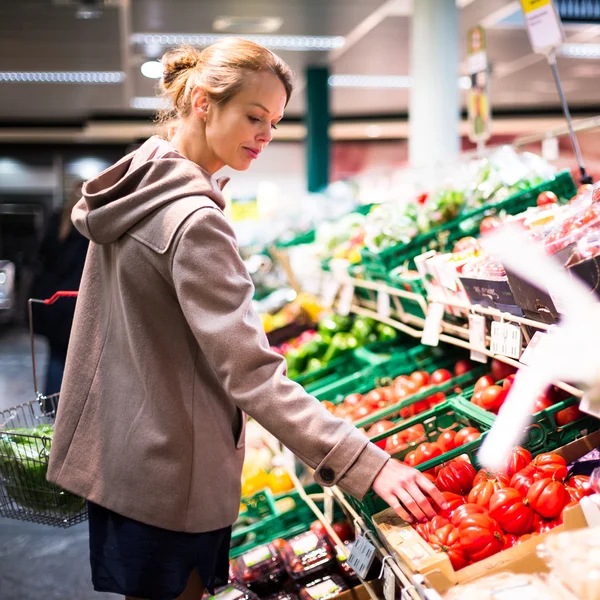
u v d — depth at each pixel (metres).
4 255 14.90
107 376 1.75
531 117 13.77
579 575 1.33
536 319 1.81
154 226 1.63
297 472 2.99
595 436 1.98
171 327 1.69
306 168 10.06
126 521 1.71
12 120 13.66
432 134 5.88
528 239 1.82
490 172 3.09
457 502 1.87
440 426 2.46
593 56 9.29
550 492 1.74
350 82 10.93
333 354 3.60
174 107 1.83
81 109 12.68
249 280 1.65
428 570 1.52
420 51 5.88
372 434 2.48
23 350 10.95
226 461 1.75
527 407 1.86
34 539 4.07
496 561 1.55
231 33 7.95
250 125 1.67
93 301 1.82
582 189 2.43
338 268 3.64
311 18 7.39
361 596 2.24
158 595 1.71
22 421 3.88
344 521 2.58
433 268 2.35
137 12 7.03
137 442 1.68
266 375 1.60
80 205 1.85
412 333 2.79
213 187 1.67
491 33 8.03
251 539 2.82
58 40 8.09
